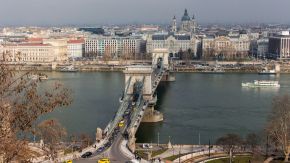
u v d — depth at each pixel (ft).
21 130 380.99
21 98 383.86
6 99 367.45
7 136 357.61
